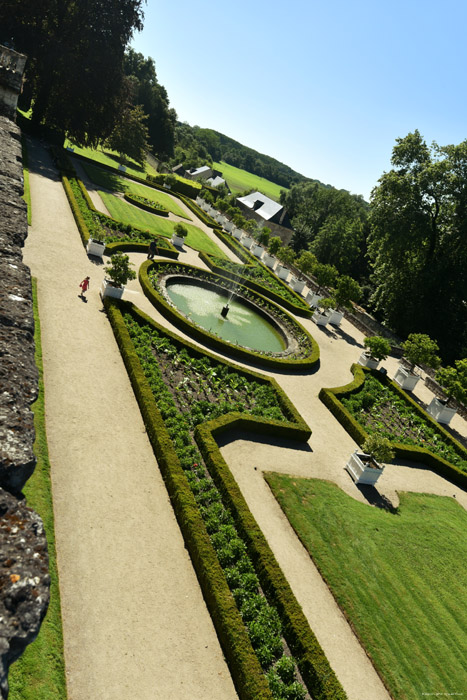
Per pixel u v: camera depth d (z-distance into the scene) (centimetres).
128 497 1302
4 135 1599
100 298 2394
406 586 1441
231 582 1178
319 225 8669
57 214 3272
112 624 956
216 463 1555
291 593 1182
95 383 1723
